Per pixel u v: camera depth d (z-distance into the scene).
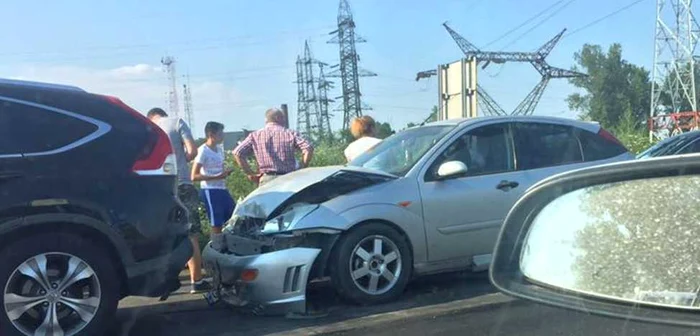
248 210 6.02
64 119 4.70
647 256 2.06
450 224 5.95
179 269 5.03
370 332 4.95
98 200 4.66
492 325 4.92
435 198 5.91
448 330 4.89
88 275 4.66
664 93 43.81
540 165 6.40
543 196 2.37
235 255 5.62
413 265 5.85
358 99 53.00
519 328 2.81
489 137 6.36
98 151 4.75
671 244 2.02
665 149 9.51
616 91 57.81
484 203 6.07
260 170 7.61
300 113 52.94
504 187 6.16
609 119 56.84
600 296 2.12
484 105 17.80
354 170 5.91
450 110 12.41
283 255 5.32
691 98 40.19
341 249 5.53
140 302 6.18
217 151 7.20
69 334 4.59
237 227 6.07
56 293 4.57
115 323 5.45
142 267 4.84
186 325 5.36
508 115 6.61
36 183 4.49
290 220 5.50
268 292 5.31
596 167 2.26
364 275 5.62
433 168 6.05
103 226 4.67
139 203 4.82
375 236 5.66
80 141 4.71
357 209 5.62
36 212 4.48
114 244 4.73
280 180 6.26
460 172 5.88
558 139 6.60
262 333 5.05
